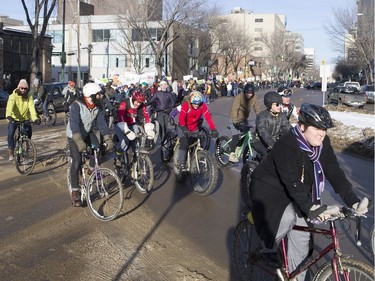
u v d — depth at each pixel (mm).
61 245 5129
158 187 7934
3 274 4363
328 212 3139
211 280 4340
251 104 9117
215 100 39062
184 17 41500
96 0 52156
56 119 19062
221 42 61531
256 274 4078
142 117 7961
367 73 57000
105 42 65812
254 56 105625
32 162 8562
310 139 3344
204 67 59281
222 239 5449
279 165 3410
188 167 7773
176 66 57125
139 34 45188
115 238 5402
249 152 7648
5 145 12102
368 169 9953
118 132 7367
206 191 7258
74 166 6324
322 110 3316
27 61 42531
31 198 7016
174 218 6227
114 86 20297
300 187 3332
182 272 4508
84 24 66375
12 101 8703
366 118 20484
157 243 5273
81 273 4426
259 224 3607
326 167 3523
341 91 33281
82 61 67125
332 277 3264
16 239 5285
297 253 3537
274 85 84438
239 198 7328
